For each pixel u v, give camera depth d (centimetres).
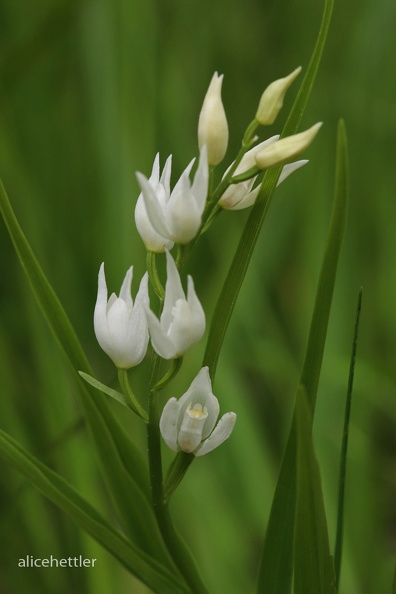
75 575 46
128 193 52
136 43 53
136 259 52
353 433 50
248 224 34
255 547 49
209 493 48
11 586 46
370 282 57
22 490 43
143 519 36
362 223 58
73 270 54
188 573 36
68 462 45
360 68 59
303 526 34
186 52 61
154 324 33
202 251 57
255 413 50
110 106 54
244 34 62
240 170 34
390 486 54
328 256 34
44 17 48
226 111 61
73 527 46
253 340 53
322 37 34
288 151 33
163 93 59
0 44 57
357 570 48
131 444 36
